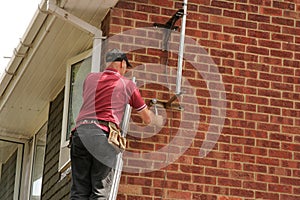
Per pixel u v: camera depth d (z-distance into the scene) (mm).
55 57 12180
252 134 10758
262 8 11141
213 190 10492
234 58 10914
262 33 11070
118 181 9273
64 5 10805
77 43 11680
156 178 10359
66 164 11383
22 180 15211
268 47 11039
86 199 9188
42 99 13617
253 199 10578
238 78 10867
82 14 10961
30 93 13406
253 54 10977
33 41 11953
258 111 10836
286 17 11188
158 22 10766
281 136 10828
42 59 12258
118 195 10219
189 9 10938
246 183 10602
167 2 10836
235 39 10969
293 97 10961
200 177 10484
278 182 10695
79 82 11750
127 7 10742
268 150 10758
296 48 11117
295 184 10734
